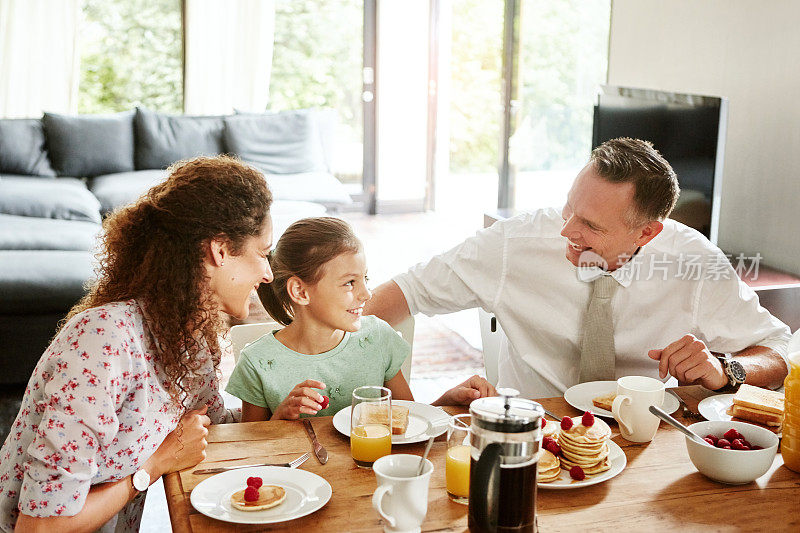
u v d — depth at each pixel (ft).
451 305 6.64
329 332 5.61
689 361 5.33
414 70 23.40
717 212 8.68
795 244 9.61
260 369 5.52
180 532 3.77
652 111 9.86
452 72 22.86
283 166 20.01
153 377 4.29
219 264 4.32
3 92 20.48
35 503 3.81
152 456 4.32
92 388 3.92
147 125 19.33
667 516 3.96
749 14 10.05
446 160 23.67
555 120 18.37
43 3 20.35
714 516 3.97
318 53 22.81
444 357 13.46
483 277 6.50
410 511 3.68
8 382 11.37
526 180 19.92
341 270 5.32
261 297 5.75
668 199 5.61
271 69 22.61
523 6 19.44
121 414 4.16
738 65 10.30
